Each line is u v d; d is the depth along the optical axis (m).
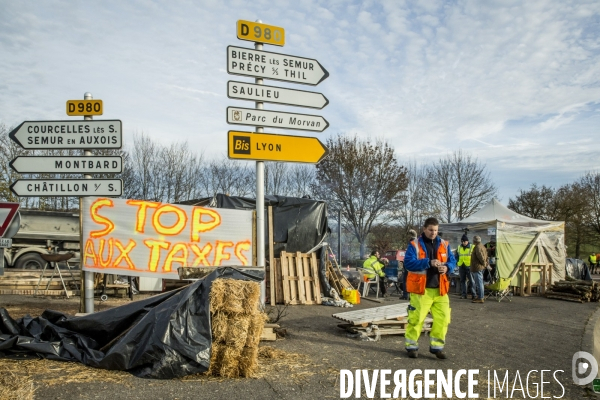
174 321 5.13
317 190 34.88
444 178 43.81
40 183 8.12
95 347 5.76
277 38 8.75
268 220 12.13
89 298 8.20
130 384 4.82
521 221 17.22
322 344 7.11
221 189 38.06
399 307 8.69
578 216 42.81
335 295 12.15
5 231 7.77
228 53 8.21
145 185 33.69
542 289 16.09
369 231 34.53
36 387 4.65
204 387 4.84
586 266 20.59
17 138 8.10
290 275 12.03
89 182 8.23
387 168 34.28
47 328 5.96
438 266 6.29
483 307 12.41
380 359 6.32
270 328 7.28
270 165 40.53
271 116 8.54
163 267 8.64
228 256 9.01
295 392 4.80
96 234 8.30
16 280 11.97
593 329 9.16
